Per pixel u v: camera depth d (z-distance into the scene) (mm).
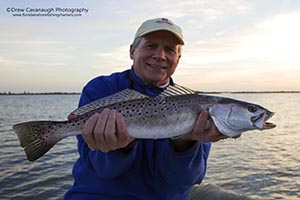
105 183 739
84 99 792
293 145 3625
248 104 732
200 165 744
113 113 623
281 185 2014
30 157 723
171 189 775
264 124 735
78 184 772
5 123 6230
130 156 690
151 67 811
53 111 10766
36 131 734
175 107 715
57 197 1833
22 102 22281
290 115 8969
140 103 719
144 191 757
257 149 3367
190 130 714
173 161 712
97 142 630
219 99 724
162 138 720
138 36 822
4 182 2082
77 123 720
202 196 1105
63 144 3762
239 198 1066
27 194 1868
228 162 2684
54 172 2344
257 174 2271
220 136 717
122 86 822
